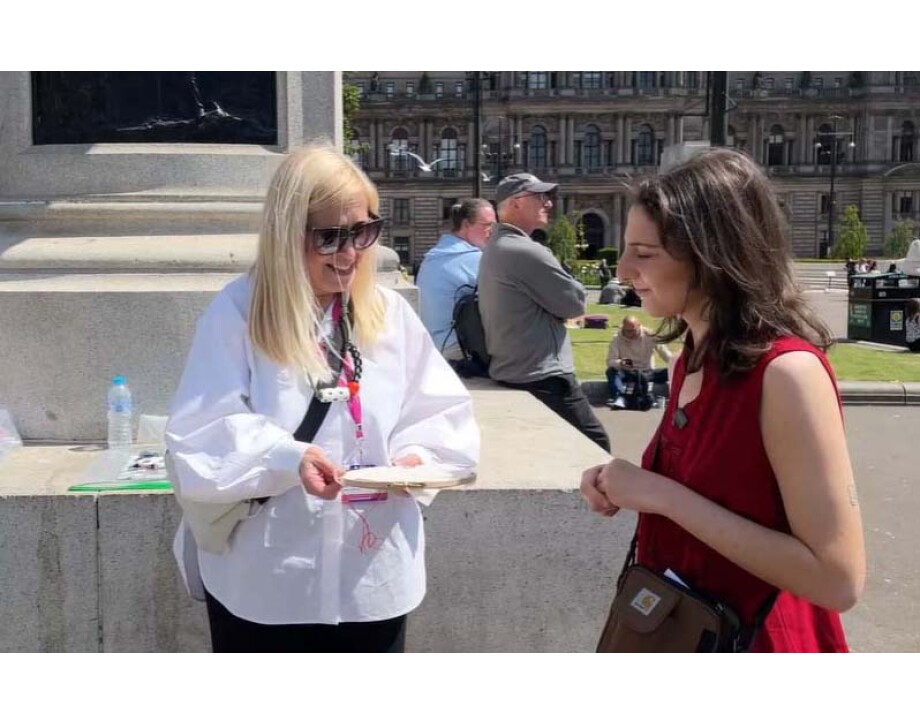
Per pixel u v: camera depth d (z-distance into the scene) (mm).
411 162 87312
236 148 4629
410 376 2637
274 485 2227
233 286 2424
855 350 17359
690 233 1846
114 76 4598
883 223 89000
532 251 5375
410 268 80688
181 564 2641
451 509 3484
